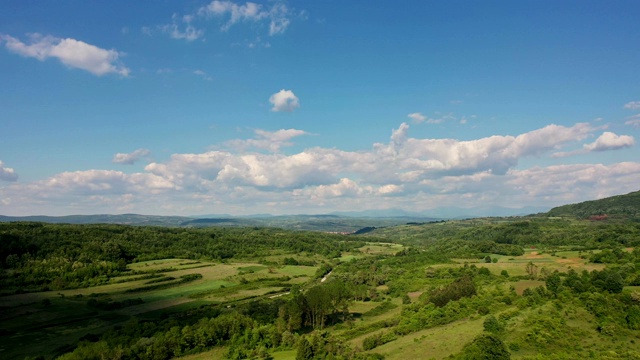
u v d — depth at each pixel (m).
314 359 87.75
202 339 106.62
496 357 69.44
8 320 127.38
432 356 78.25
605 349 69.19
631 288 95.38
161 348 99.12
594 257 153.88
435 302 121.69
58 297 152.62
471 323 96.25
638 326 74.75
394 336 101.06
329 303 131.25
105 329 123.12
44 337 115.12
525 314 89.25
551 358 66.81
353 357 84.19
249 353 100.38
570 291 97.50
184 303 156.75
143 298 161.50
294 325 122.00
